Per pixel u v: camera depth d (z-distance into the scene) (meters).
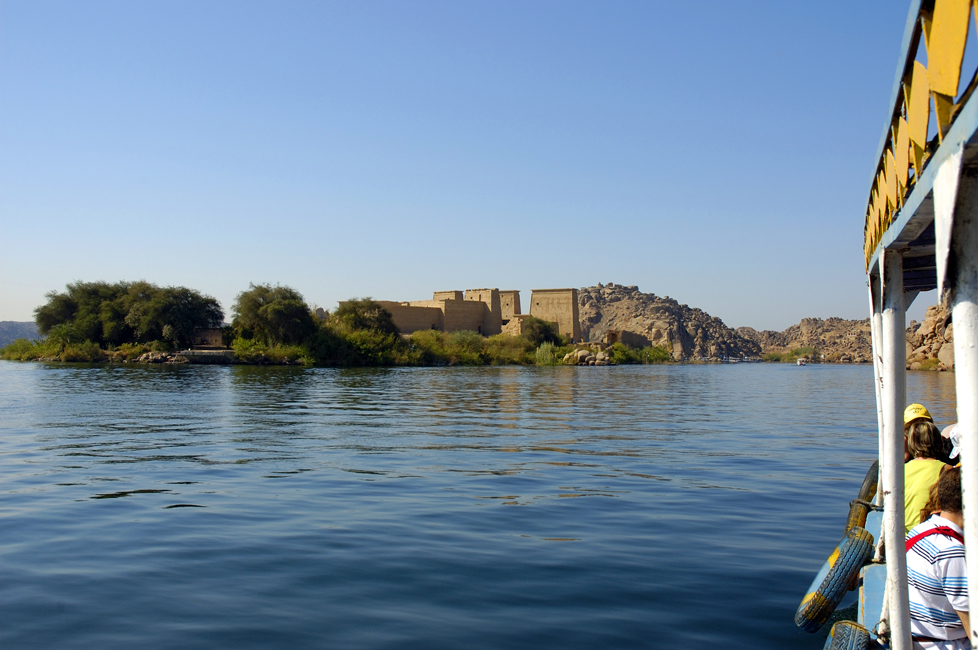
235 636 5.88
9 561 7.88
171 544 8.61
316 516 10.18
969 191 2.42
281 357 76.19
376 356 83.25
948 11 2.38
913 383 49.69
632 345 184.75
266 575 7.47
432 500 11.42
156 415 25.66
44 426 21.83
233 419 24.55
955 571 4.20
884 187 3.97
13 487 12.19
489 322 133.12
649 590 7.14
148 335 81.31
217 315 85.56
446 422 24.59
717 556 8.38
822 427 24.72
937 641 4.28
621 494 12.09
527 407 32.09
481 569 7.75
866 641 5.16
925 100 2.78
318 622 6.20
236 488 12.27
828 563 6.68
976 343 2.51
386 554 8.29
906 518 5.75
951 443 6.85
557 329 128.88
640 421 26.27
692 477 13.91
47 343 83.62
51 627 6.02
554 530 9.55
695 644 5.85
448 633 6.00
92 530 9.26
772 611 6.62
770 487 12.88
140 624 6.11
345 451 17.06
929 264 4.95
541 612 6.52
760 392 51.41
